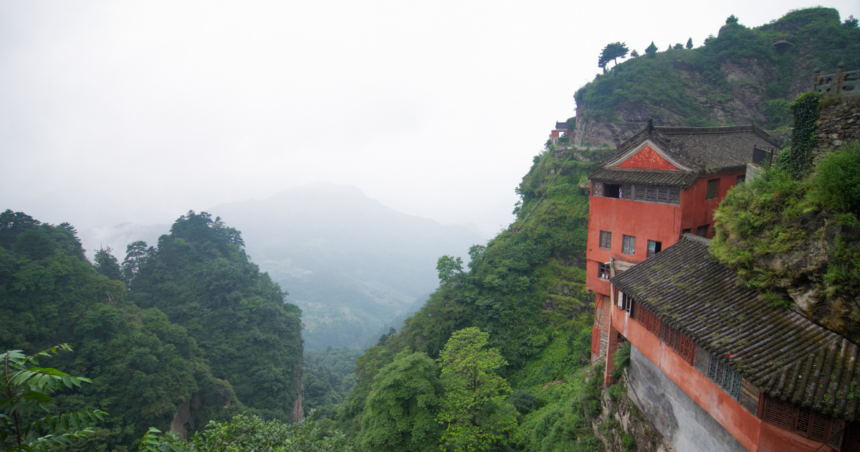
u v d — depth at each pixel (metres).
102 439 41.12
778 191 12.89
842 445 9.05
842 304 10.20
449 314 39.56
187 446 12.69
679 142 22.52
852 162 10.71
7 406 5.92
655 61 64.81
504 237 47.66
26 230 61.59
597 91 64.62
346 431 35.78
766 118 58.56
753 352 10.71
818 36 59.31
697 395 12.80
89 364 47.62
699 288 14.19
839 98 13.34
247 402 63.91
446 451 24.19
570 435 22.02
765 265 12.44
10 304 48.44
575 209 45.12
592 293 37.66
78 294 54.22
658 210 21.59
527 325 38.09
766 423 10.10
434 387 26.02
